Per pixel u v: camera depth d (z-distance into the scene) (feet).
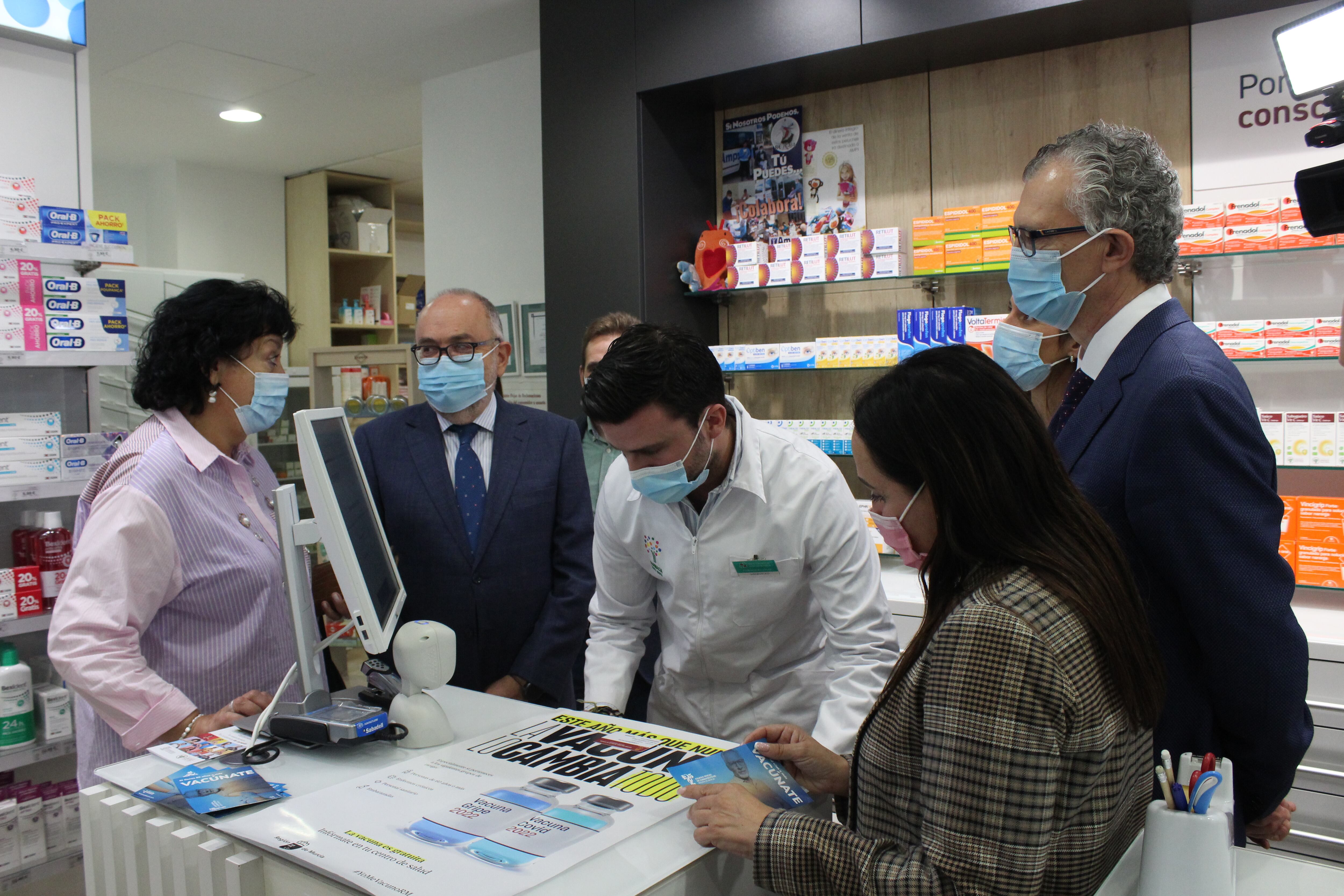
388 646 4.17
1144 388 4.03
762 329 11.75
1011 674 2.64
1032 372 6.95
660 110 11.25
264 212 20.92
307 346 20.92
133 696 4.63
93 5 11.73
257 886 3.27
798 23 9.90
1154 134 9.22
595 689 5.32
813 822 3.13
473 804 3.53
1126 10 8.61
